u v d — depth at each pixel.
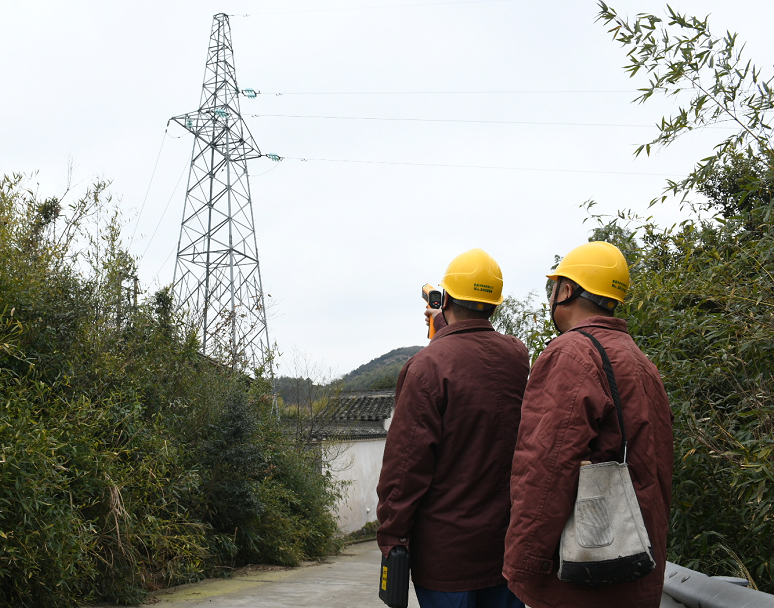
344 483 13.52
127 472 5.83
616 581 1.55
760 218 2.72
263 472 9.66
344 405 20.19
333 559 11.18
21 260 5.66
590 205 3.40
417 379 2.11
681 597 2.12
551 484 1.60
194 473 7.05
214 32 23.81
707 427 2.56
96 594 5.61
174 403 7.47
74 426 5.24
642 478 1.65
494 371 2.17
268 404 10.77
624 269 1.97
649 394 1.73
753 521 2.46
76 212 6.77
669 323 2.79
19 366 5.47
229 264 20.38
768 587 2.66
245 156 22.12
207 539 7.82
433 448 2.09
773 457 2.29
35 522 4.47
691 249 2.90
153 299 7.80
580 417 1.61
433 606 2.07
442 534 2.06
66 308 5.95
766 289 2.47
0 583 4.46
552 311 2.04
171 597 6.21
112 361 6.28
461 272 2.32
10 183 5.92
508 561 1.65
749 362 2.52
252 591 6.71
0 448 4.17
